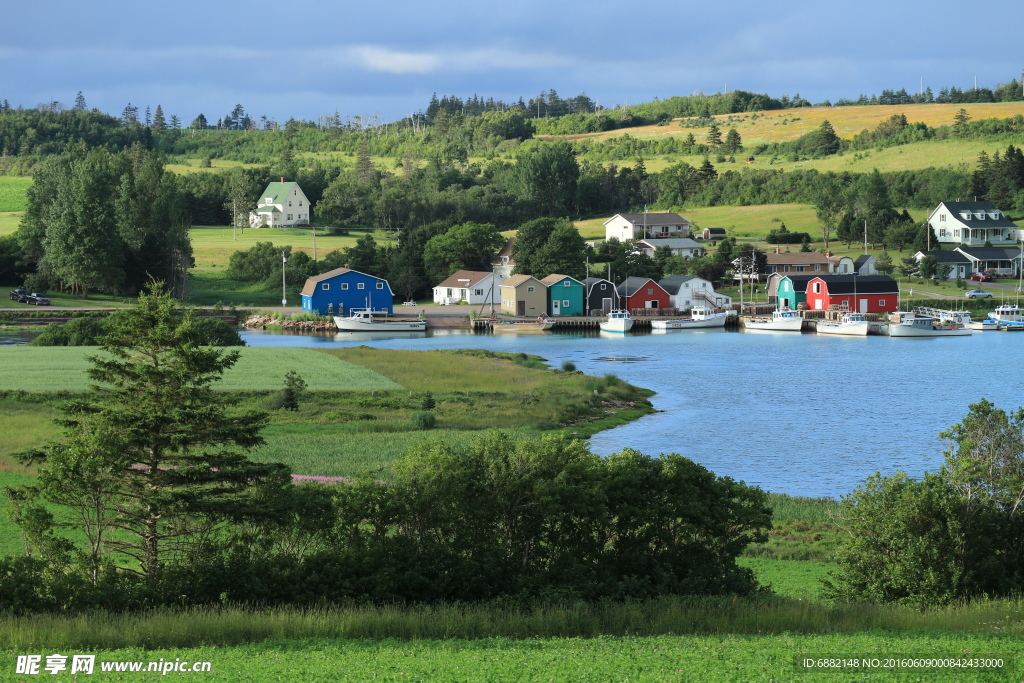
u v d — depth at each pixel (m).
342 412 81.50
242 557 34.81
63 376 95.38
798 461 70.62
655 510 37.56
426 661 27.08
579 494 37.06
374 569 35.28
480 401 89.62
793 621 31.91
